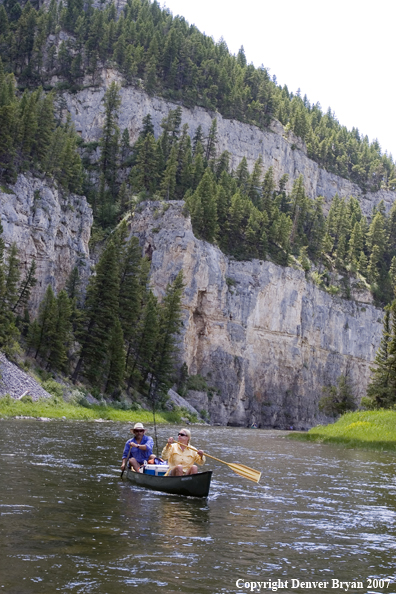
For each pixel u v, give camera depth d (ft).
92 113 529.04
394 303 244.01
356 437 146.72
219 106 611.06
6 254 288.10
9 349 222.07
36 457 71.77
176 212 386.52
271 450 112.37
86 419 203.10
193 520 42.65
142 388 288.71
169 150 499.92
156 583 28.43
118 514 42.63
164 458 59.57
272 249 446.60
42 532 35.83
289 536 39.63
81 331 250.16
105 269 255.29
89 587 27.32
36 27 593.01
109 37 581.53
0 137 300.61
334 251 542.98
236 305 402.31
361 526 44.24
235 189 481.87
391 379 260.42
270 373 418.72
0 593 25.89
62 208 336.29
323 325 467.52
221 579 29.68
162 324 298.56
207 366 381.40
